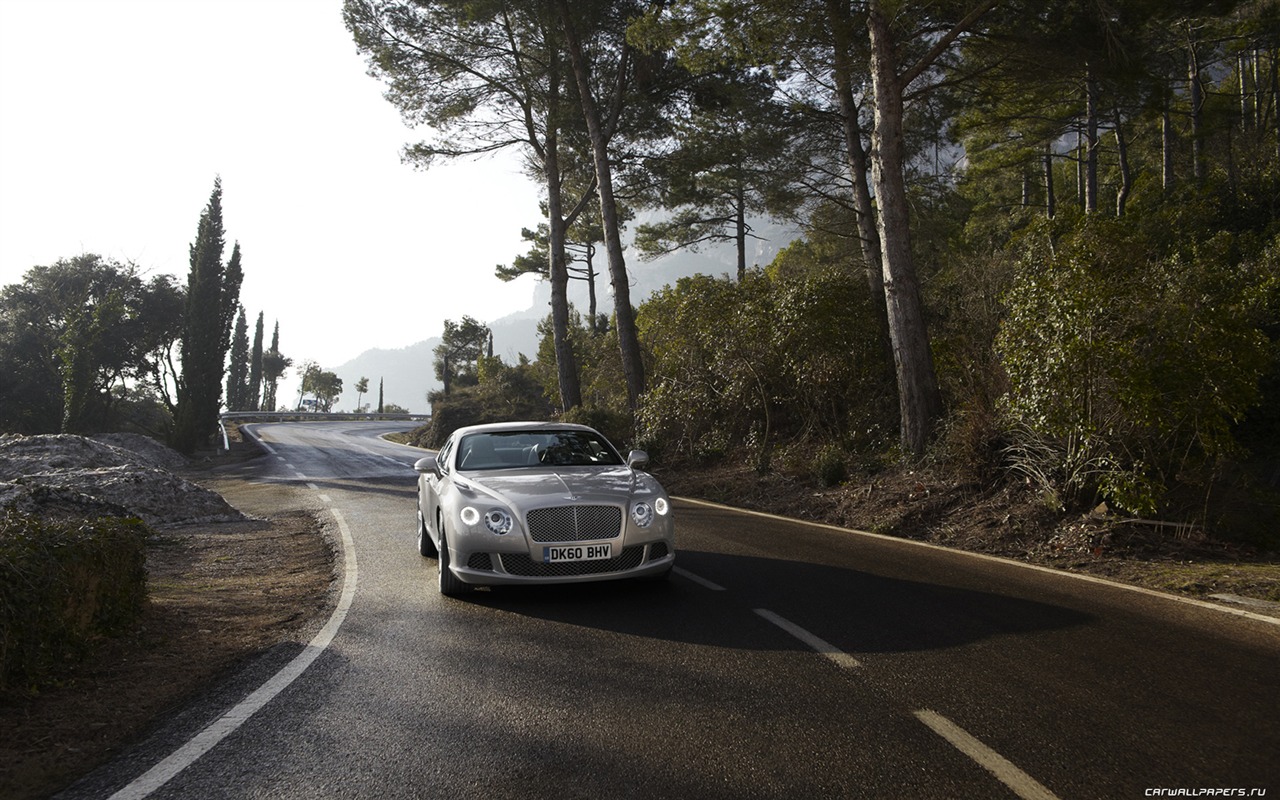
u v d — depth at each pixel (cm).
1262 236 1722
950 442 1120
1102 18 1200
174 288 4622
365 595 679
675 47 1470
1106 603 599
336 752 343
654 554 643
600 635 528
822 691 409
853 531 1010
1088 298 829
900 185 1319
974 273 1448
